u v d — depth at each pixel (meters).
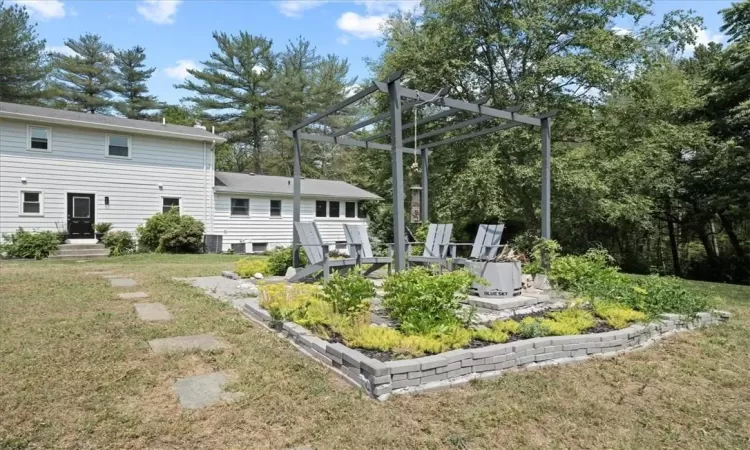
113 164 14.01
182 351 3.46
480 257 5.68
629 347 3.96
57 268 9.21
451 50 12.79
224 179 17.59
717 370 3.50
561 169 11.40
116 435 2.21
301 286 5.07
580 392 2.97
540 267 6.22
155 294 5.90
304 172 27.47
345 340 3.37
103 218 13.84
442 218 12.93
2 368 3.01
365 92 5.36
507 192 12.73
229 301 5.50
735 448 2.38
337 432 2.32
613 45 11.89
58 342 3.62
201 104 25.98
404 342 3.16
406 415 2.52
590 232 16.72
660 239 18.31
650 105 12.88
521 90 12.30
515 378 3.11
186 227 14.34
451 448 2.23
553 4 12.30
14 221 12.44
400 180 5.02
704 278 15.65
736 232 17.48
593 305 4.64
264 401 2.63
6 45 20.75
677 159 13.61
